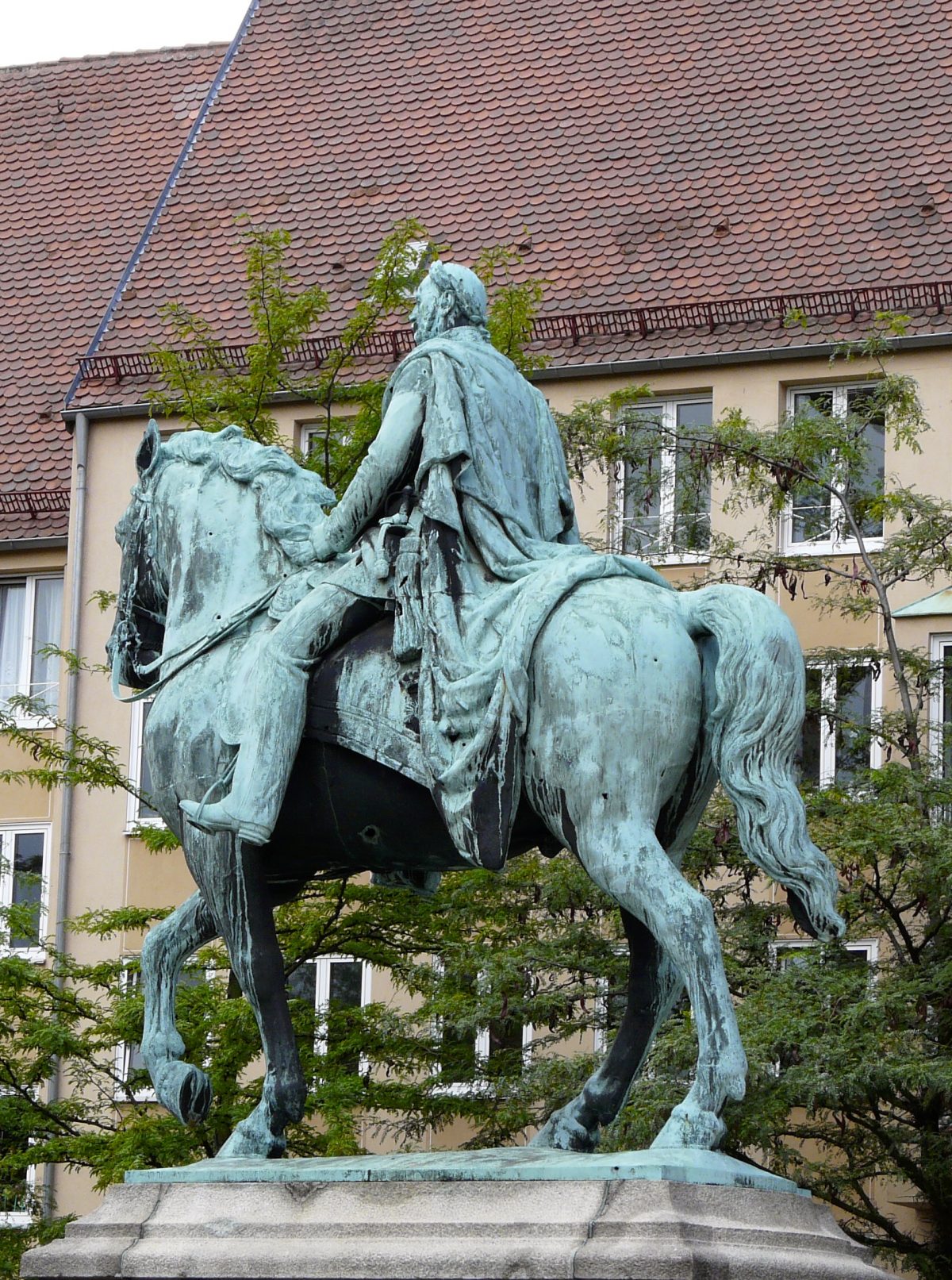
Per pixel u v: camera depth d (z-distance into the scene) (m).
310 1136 17.59
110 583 33.22
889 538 22.36
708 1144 7.43
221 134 37.12
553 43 36.56
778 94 34.03
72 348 36.94
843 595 24.11
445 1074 18.44
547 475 8.75
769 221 32.19
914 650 22.34
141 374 33.91
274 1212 7.62
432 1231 7.27
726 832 18.44
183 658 8.92
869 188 32.09
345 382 32.03
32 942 24.36
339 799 8.51
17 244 38.88
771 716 7.72
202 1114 8.84
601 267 32.50
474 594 8.30
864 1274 7.38
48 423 35.88
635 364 31.00
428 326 8.94
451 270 8.94
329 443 19.22
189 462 9.29
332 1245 7.36
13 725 20.72
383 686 8.37
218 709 8.71
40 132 40.88
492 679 8.02
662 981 8.27
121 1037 19.42
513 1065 18.55
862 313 30.31
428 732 8.13
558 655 7.87
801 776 21.30
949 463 29.06
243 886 8.60
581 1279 6.86
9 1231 19.25
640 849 7.68
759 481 21.98
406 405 8.54
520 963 18.31
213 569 9.02
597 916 19.27
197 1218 7.72
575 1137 8.20
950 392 29.42
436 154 35.41
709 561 24.33
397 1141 19.78
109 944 31.25
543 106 35.47
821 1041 17.33
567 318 31.70
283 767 8.37
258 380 19.77
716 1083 7.46
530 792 7.97
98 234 38.59
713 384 30.77
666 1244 6.83
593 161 34.25
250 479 9.09
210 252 35.44
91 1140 18.64
